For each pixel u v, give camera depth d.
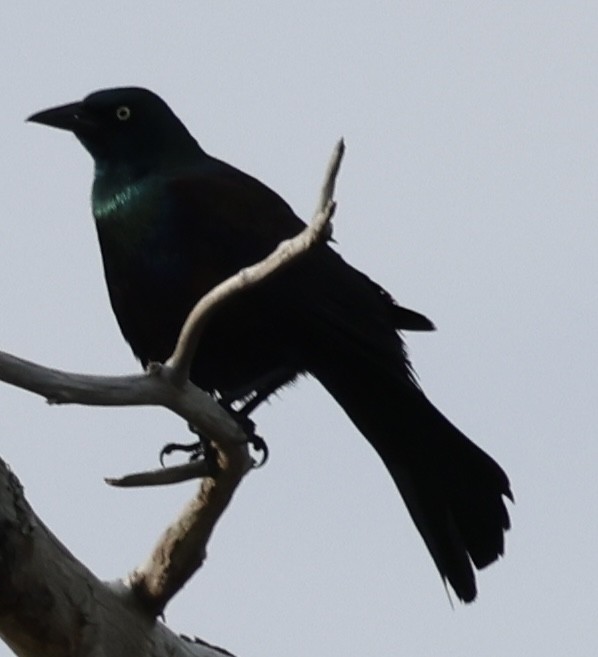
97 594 8.65
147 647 8.95
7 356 7.04
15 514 8.06
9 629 8.41
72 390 7.29
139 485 8.20
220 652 9.62
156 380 7.77
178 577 8.93
